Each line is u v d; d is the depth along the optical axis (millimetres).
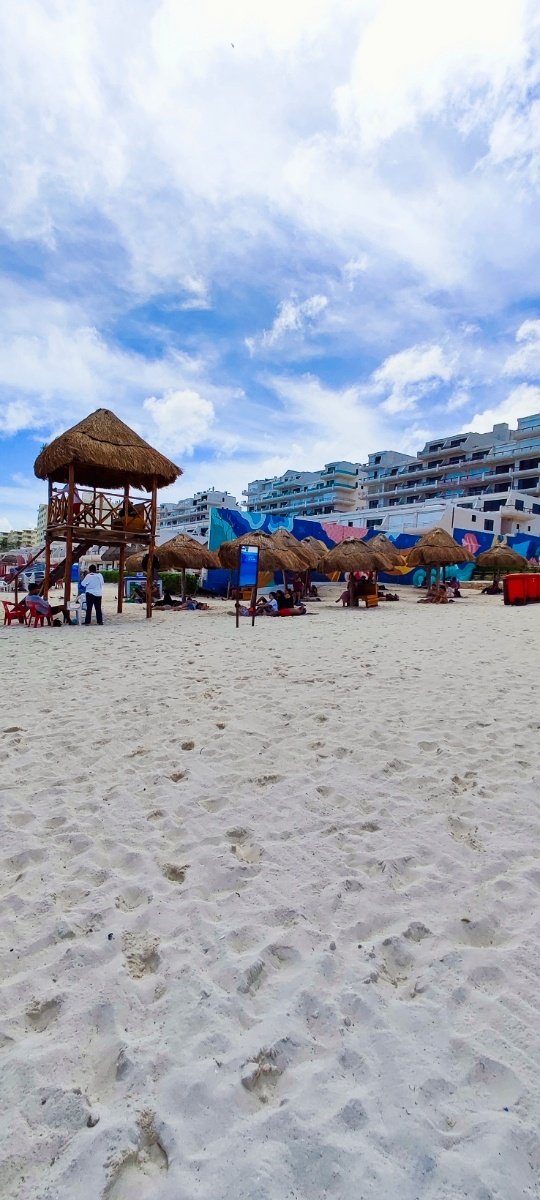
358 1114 1408
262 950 2016
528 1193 1224
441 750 3998
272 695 5590
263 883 2439
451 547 18969
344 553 17688
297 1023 1704
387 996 1810
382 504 80000
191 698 5484
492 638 9984
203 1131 1374
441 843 2764
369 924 2166
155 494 14250
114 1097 1474
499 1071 1522
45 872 2535
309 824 2967
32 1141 1354
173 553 16938
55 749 4070
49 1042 1647
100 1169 1285
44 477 14648
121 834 2867
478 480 65688
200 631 11352
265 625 12508
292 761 3826
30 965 1959
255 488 110000
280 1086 1507
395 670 6895
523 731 4410
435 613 15703
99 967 1951
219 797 3279
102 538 13680
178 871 2541
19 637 10375
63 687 6004
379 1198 1210
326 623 12930
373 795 3297
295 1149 1321
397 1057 1576
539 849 2701
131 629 11727
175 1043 1631
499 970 1910
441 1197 1211
